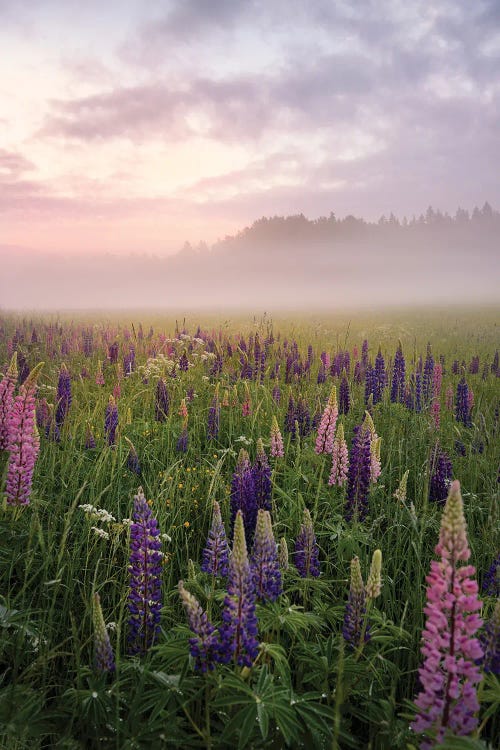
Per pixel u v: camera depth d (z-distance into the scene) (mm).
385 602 4016
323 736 2666
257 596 3148
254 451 7184
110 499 5348
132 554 3199
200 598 3760
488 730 3061
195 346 14000
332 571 4555
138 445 6969
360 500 4777
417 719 2338
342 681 2969
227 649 2646
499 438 6305
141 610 3191
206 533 4949
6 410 3957
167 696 2719
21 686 2865
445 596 2250
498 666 2635
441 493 5512
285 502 5262
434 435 6984
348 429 8148
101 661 2816
